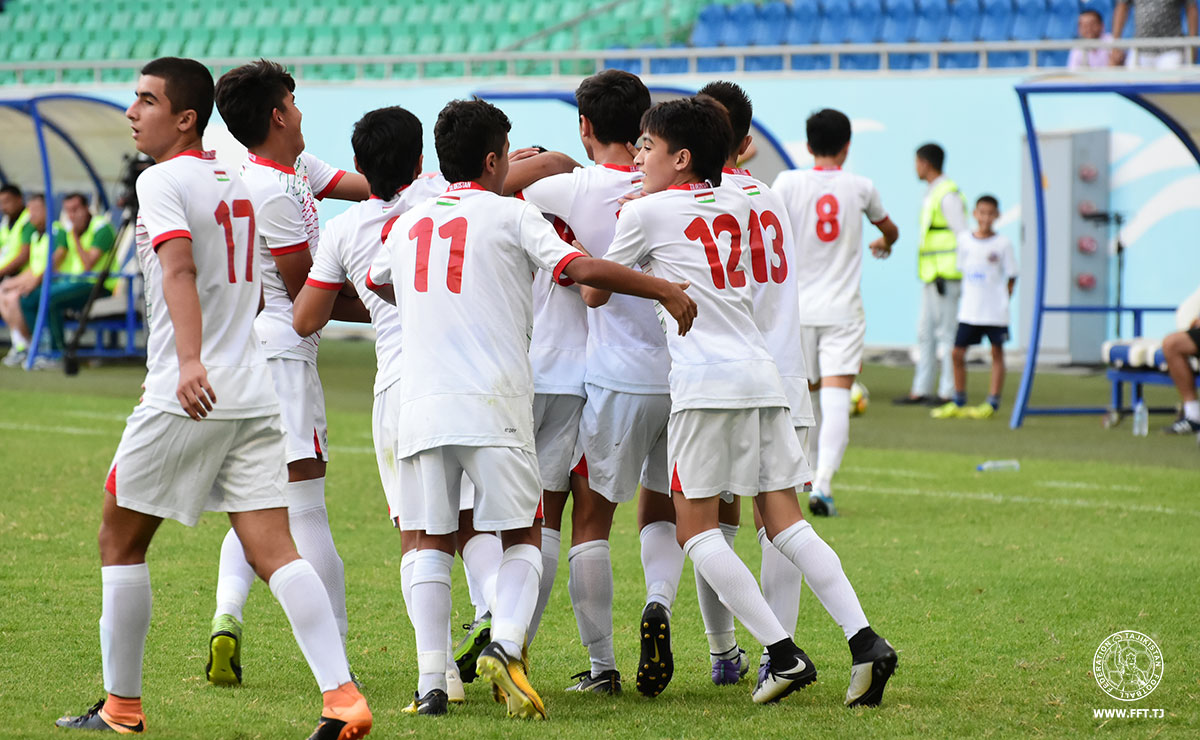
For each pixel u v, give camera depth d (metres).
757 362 14.41
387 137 15.02
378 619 18.45
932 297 45.12
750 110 16.91
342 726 12.21
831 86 57.19
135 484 12.53
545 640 17.58
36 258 53.00
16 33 81.19
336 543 23.44
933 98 56.06
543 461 15.54
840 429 26.69
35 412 39.22
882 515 26.31
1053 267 55.62
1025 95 38.53
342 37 76.69
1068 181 54.66
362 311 16.03
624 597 19.81
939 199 44.44
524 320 14.02
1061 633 17.47
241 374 12.70
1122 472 31.58
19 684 14.62
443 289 13.76
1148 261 54.28
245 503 12.75
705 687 15.47
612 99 15.57
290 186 15.66
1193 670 15.64
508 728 13.29
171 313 12.12
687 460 14.34
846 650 16.94
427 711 13.85
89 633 16.91
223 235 12.66
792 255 15.69
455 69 69.75
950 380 45.88
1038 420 42.06
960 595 19.64
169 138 12.84
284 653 16.53
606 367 15.34
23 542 22.52
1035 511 26.62
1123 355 39.44
